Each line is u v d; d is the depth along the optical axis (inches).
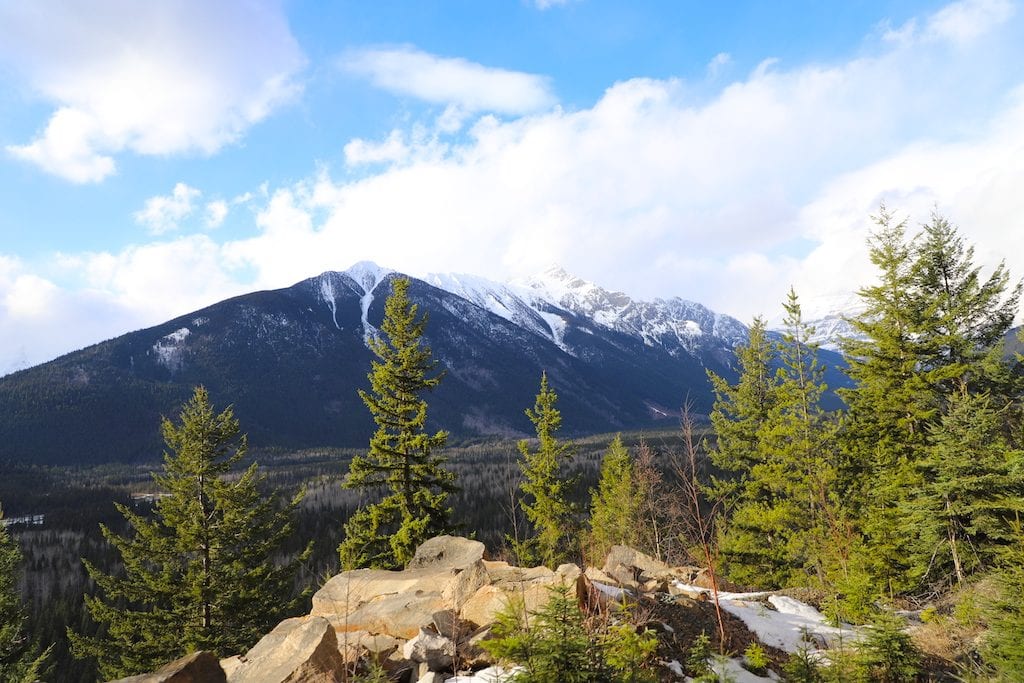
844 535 925.2
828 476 1075.3
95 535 3553.2
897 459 961.5
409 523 1005.8
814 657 507.2
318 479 5610.2
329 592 670.5
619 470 1470.2
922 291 1044.5
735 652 516.4
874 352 1021.2
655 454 975.6
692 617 585.3
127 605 2348.7
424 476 1088.8
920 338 1005.2
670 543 939.3
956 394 824.3
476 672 434.6
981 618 552.7
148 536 1093.8
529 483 1304.1
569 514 1302.9
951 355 995.3
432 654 451.2
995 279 970.1
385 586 657.0
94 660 2130.9
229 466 1184.2
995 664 455.8
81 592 2534.5
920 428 989.8
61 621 2253.9
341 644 473.4
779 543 1272.1
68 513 4069.9
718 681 414.3
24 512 4252.0
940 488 738.2
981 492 718.5
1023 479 677.3
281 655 431.2
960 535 770.8
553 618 342.6
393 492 1070.4
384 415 1082.7
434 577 645.9
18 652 1029.8
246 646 1055.6
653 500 864.3
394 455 1059.9
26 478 6338.6
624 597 527.5
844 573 783.1
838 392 1145.4
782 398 1257.4
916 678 473.7
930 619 634.8
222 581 1095.6
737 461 1512.1
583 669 329.7
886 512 890.1
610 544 1216.8
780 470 1240.2
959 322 999.0
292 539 2979.8
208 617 1059.3
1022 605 469.1
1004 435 881.5
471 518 2647.6
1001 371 936.9
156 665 1011.3
